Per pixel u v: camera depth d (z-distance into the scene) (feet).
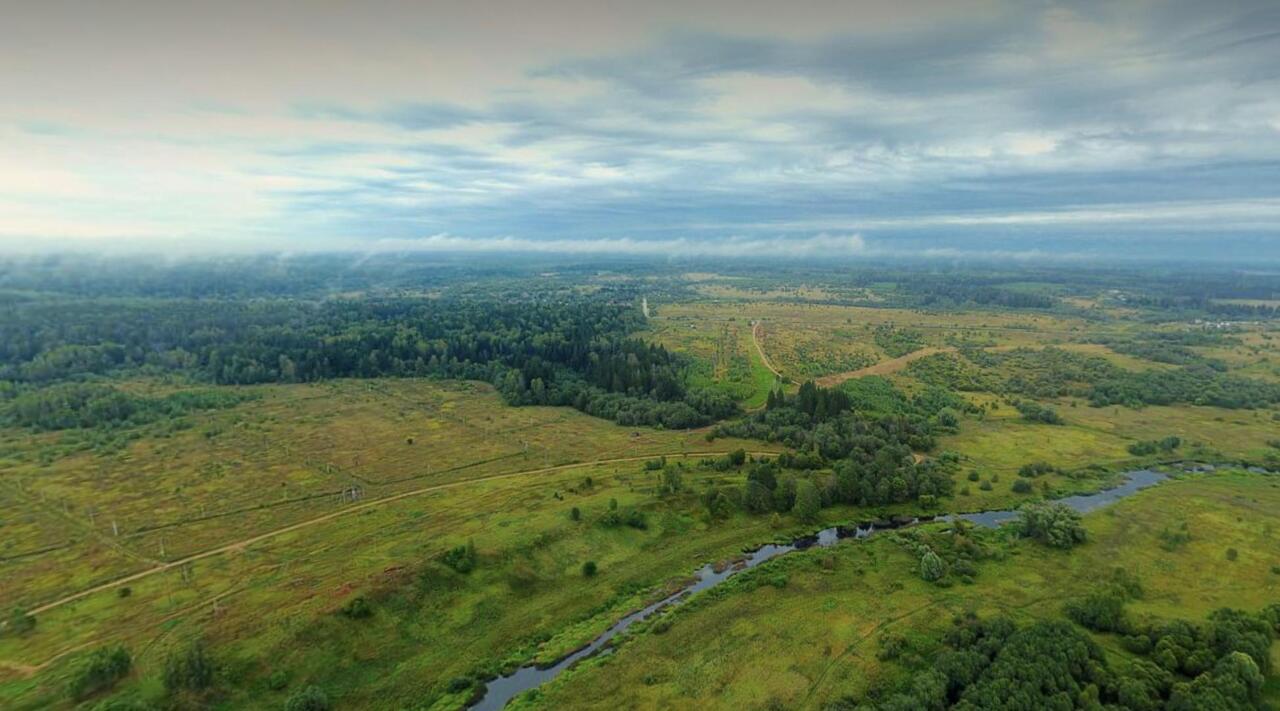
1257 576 393.09
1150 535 448.24
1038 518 446.19
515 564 402.11
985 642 310.45
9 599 364.38
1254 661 287.89
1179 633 311.27
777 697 292.81
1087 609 340.59
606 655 331.36
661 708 288.30
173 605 354.54
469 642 341.21
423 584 370.53
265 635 318.65
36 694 279.08
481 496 514.68
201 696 277.85
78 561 409.49
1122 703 266.77
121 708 261.65
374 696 300.20
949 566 403.95
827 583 390.83
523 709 290.76
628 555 431.02
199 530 454.81
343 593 352.69
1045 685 270.46
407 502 506.89
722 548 446.60
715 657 323.37
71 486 527.81
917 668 308.40
